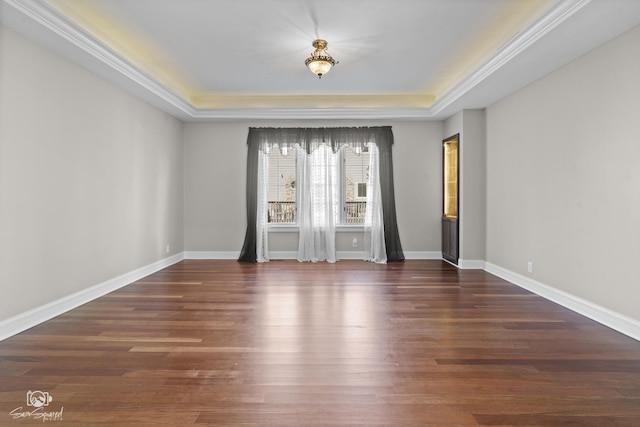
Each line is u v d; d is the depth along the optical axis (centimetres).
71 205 385
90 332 315
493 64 410
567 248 394
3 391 218
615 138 329
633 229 310
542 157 439
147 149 548
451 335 310
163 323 339
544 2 334
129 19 368
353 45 431
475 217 601
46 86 349
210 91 614
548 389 222
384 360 262
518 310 381
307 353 274
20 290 320
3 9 279
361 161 698
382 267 615
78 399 210
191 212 693
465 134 596
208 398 212
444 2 337
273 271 582
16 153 316
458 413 198
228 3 338
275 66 499
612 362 259
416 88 599
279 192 700
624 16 289
